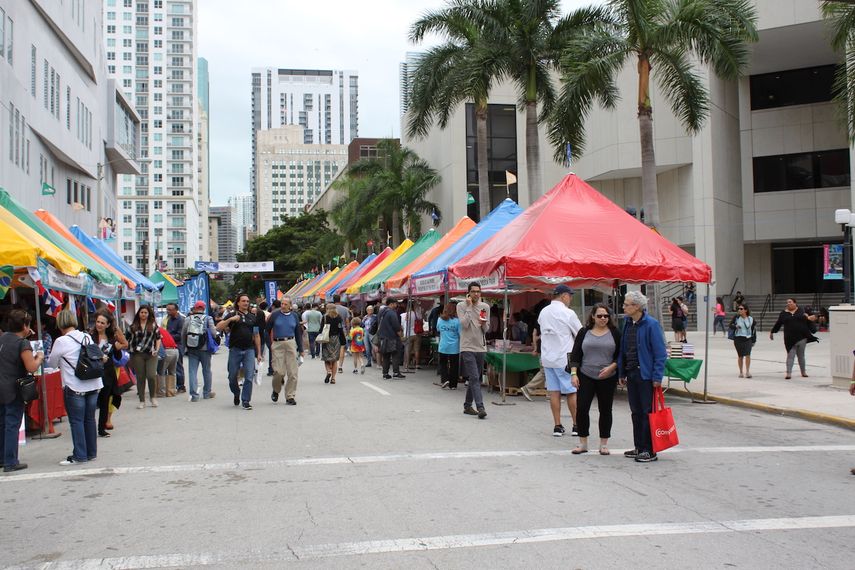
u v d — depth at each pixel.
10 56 27.48
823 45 38.09
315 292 49.66
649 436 8.52
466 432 10.55
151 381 13.91
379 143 49.75
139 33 157.25
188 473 8.06
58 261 11.02
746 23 20.36
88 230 44.31
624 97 44.12
